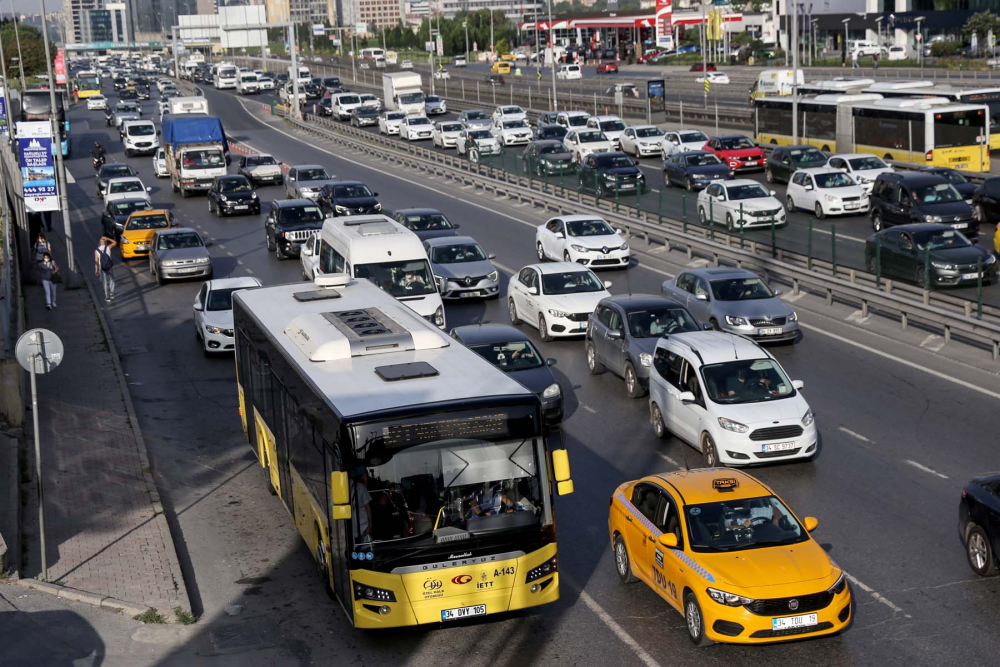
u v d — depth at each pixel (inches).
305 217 1483.8
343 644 470.9
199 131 2100.1
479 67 5797.2
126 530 592.4
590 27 5787.4
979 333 875.4
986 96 1840.6
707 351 701.3
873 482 635.5
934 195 1314.0
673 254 1365.7
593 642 464.8
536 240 1456.7
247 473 705.0
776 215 1326.3
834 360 893.2
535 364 782.5
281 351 564.1
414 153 2393.0
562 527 601.0
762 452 647.1
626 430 757.9
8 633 470.6
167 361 1001.5
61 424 788.6
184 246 1362.0
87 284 1352.1
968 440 693.9
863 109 1854.1
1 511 600.4
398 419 442.6
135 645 465.1
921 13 4436.5
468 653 459.8
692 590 452.1
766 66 4456.2
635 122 2881.4
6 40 5639.8
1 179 1533.0
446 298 1175.6
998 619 467.5
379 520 442.3
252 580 541.0
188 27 3462.1
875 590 501.7
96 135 3289.9
